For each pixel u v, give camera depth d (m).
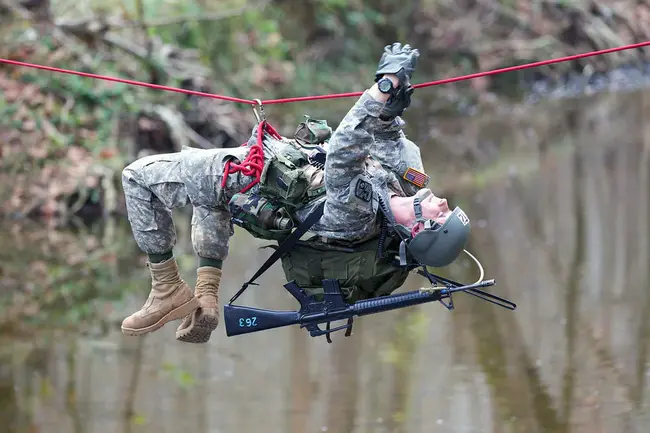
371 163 10.85
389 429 18.61
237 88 45.34
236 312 11.41
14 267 28.52
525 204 33.47
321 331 11.29
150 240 11.34
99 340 23.30
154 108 36.56
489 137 44.84
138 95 37.00
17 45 36.62
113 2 43.09
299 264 11.23
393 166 11.04
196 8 45.09
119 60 37.91
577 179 36.81
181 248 29.75
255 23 48.03
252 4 46.91
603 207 32.94
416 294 10.88
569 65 59.97
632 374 20.42
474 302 25.05
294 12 52.62
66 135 35.19
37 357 22.09
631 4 65.62
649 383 20.11
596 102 53.66
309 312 11.24
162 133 36.56
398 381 20.53
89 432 18.66
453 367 21.23
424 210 10.66
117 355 22.55
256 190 11.03
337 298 11.07
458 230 10.61
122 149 35.59
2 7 37.47
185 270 27.20
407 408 19.20
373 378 20.80
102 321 24.41
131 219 11.38
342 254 11.03
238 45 46.72
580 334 22.58
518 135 45.25
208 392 20.44
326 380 20.81
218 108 39.25
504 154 41.44
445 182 36.94
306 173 10.88
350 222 10.59
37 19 37.50
